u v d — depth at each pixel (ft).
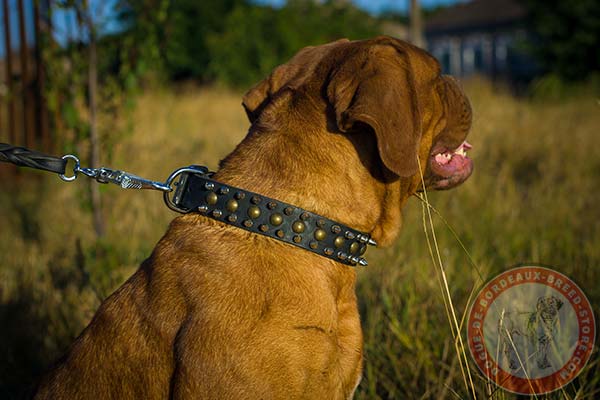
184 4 71.41
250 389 6.84
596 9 59.26
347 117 7.47
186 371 6.89
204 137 30.94
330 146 7.96
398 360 11.37
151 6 17.90
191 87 54.29
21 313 14.06
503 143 26.50
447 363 11.19
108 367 7.42
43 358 12.82
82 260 15.61
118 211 20.07
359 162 8.02
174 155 26.12
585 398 9.94
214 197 7.73
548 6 62.80
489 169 23.09
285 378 7.00
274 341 7.02
